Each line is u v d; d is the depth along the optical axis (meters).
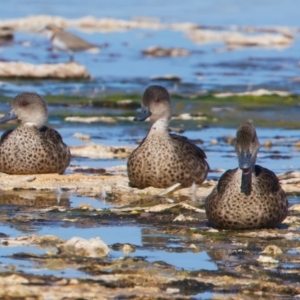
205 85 33.69
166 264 11.91
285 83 34.66
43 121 17.70
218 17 64.12
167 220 14.38
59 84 32.84
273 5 74.06
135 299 10.54
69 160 18.27
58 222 14.18
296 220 14.34
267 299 10.74
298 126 26.03
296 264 12.09
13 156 17.42
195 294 10.84
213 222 13.83
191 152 16.86
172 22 59.97
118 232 13.61
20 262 11.81
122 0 74.94
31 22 53.31
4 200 15.76
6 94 29.80
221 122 26.22
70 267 11.66
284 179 17.81
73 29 53.69
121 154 20.75
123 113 27.11
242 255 12.44
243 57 44.03
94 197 16.16
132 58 42.41
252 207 13.46
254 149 13.56
